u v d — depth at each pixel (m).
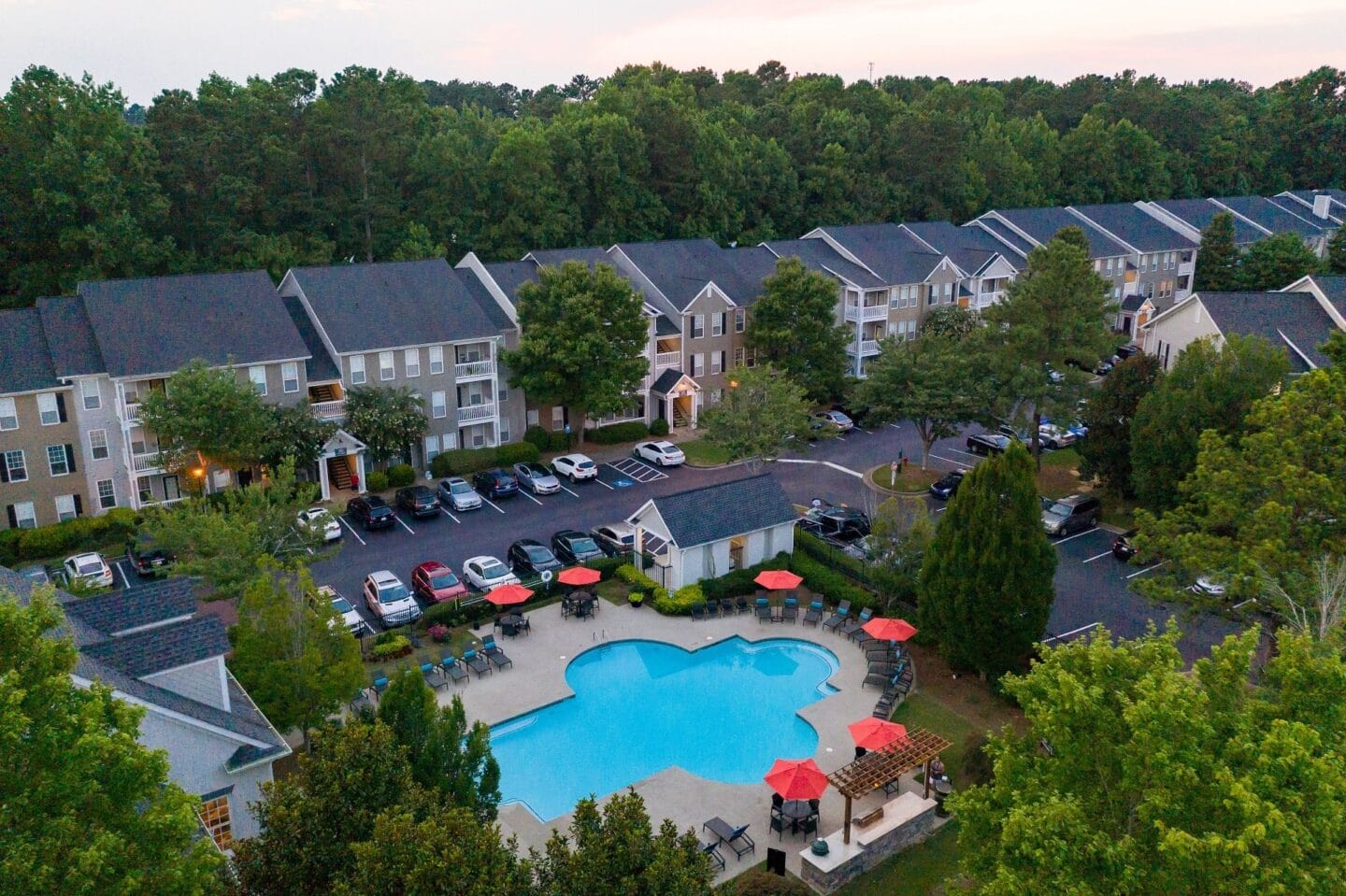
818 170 101.75
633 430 62.84
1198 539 29.47
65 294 59.81
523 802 27.89
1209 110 152.88
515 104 173.88
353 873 16.36
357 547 45.81
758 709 33.16
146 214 62.59
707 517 41.34
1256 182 145.25
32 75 60.50
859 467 57.38
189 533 33.38
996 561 31.19
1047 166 126.12
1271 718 15.69
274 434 48.38
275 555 35.19
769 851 24.16
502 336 59.19
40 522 47.03
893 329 74.81
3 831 13.02
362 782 17.89
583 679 34.97
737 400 52.16
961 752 29.39
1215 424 40.97
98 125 61.81
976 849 18.30
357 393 52.47
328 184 77.81
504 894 15.04
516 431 60.94
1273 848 12.66
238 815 22.55
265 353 50.38
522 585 39.81
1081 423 52.31
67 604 25.17
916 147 108.69
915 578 36.41
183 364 47.94
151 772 14.49
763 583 38.03
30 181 60.25
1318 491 26.94
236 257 66.69
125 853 13.73
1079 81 158.75
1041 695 18.44
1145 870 14.16
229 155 70.31
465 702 32.59
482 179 79.75
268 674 25.75
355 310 55.16
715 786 28.34
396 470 53.28
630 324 57.53
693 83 136.00
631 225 89.06
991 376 53.69
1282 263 91.00
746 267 72.38
